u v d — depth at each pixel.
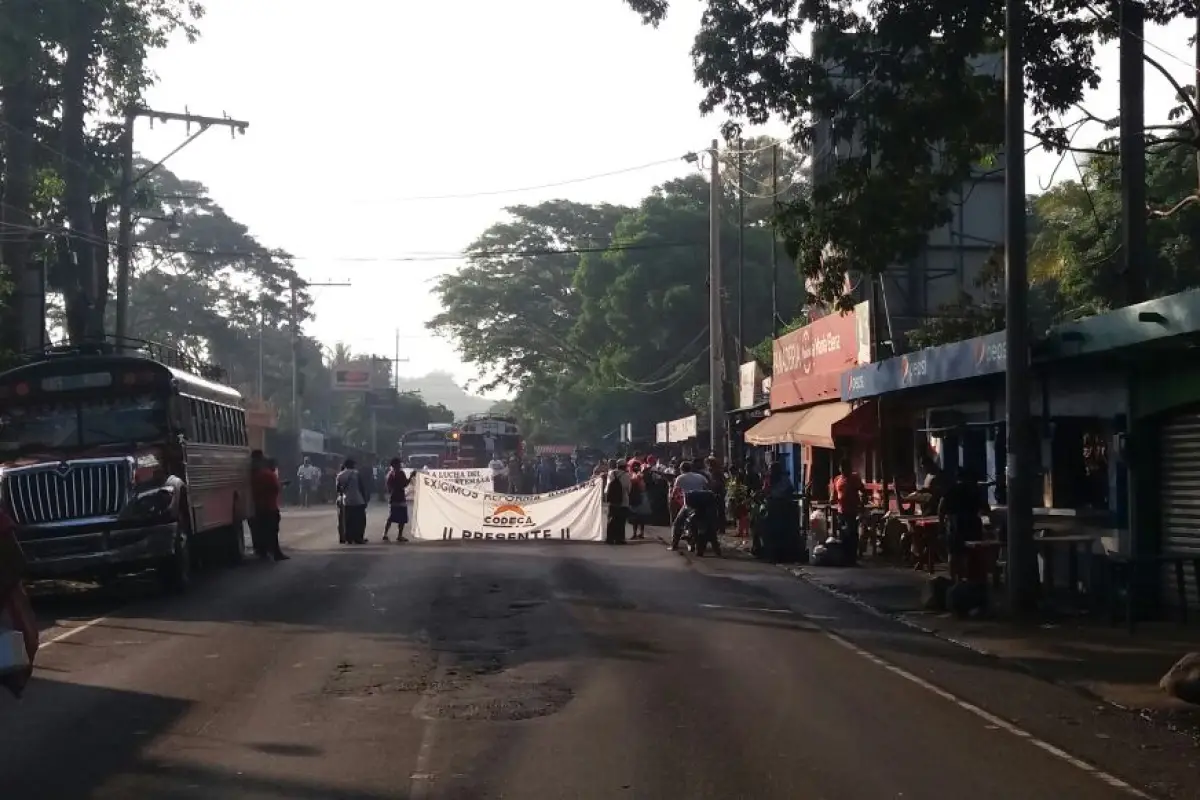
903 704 10.34
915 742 8.96
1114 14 17.86
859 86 21.28
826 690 10.88
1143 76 17.86
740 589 18.72
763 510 23.91
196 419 21.03
